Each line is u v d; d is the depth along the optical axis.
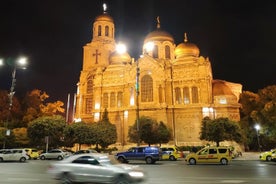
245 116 76.12
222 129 56.34
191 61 76.81
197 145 67.19
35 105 85.12
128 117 73.56
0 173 22.84
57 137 61.38
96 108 79.38
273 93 61.62
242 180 17.62
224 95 71.12
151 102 73.31
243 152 66.12
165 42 87.69
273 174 21.23
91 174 15.81
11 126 71.81
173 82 74.50
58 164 16.75
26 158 40.47
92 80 88.44
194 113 70.06
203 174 21.64
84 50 93.56
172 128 70.19
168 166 30.11
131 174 15.33
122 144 72.50
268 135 61.50
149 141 61.78
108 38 95.12
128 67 79.00
